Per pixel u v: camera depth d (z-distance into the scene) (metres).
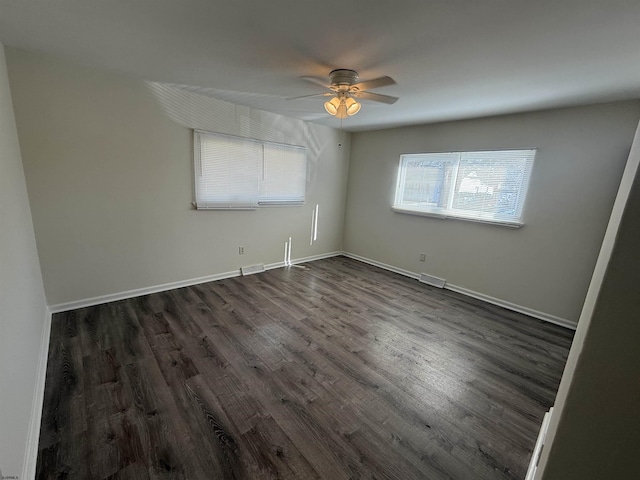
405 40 1.69
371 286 3.88
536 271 3.15
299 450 1.47
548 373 2.20
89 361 2.05
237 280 3.83
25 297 1.76
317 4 1.38
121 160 2.81
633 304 0.53
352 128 4.61
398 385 1.98
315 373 2.06
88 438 1.47
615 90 2.28
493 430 1.65
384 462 1.43
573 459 0.63
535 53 1.75
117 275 2.98
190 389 1.84
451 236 3.85
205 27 1.67
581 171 2.79
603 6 1.25
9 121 2.01
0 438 1.00
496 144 3.33
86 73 2.49
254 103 3.39
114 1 1.45
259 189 3.96
